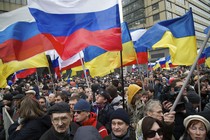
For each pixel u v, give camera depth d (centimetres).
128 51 713
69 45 466
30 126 302
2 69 656
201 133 271
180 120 362
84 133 173
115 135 290
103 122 455
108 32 465
